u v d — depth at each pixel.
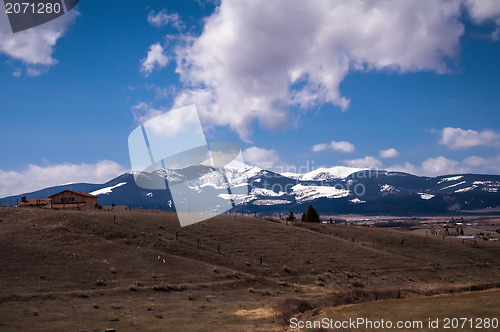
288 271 66.88
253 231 86.88
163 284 50.50
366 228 116.56
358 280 65.88
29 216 72.00
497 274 80.56
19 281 45.19
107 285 48.25
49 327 27.95
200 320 32.50
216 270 59.78
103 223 70.44
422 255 91.75
